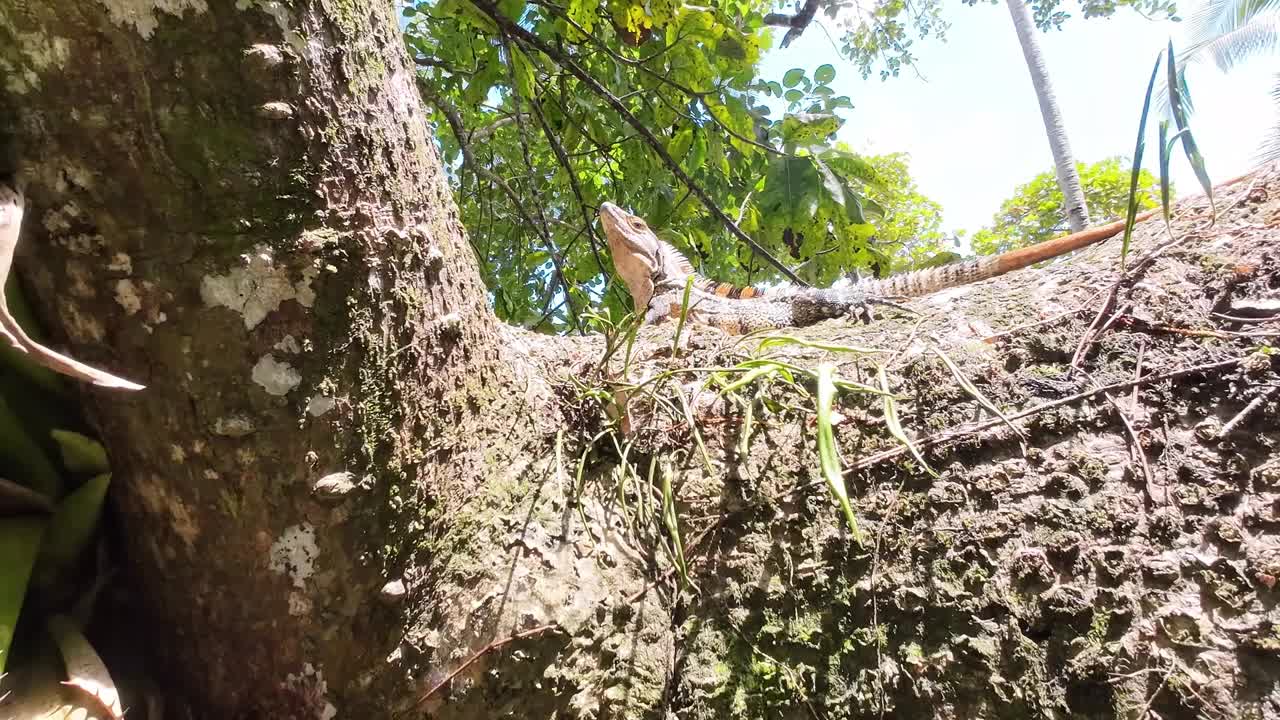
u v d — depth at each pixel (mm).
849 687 1523
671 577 1750
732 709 1563
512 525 1640
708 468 1673
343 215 1386
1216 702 1264
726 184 5801
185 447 1389
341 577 1459
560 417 1927
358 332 1418
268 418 1375
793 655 1591
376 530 1471
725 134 5254
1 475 1445
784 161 5258
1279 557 1357
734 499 1842
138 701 1514
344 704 1490
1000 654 1434
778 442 1909
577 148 5852
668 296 4270
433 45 5242
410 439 1508
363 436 1441
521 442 1785
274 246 1337
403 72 1595
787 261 6477
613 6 4359
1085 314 1943
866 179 5594
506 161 6363
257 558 1448
